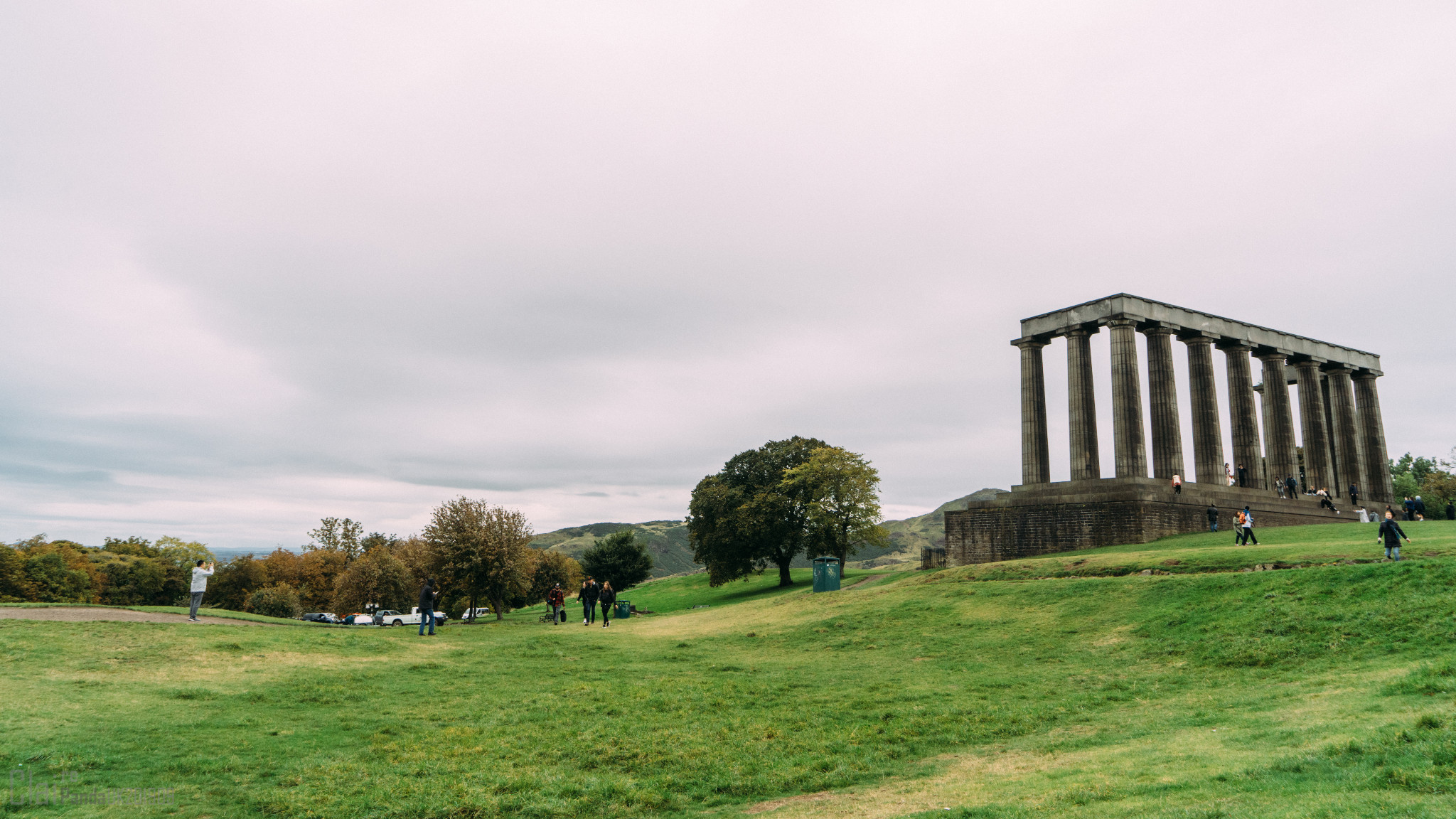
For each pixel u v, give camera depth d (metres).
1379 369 74.75
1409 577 21.92
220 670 21.75
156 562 115.12
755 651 28.66
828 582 45.66
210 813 11.70
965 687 20.61
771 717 18.02
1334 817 7.95
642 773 14.33
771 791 13.19
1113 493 52.03
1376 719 12.15
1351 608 21.16
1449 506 62.00
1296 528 44.91
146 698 18.27
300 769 14.02
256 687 20.28
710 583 80.38
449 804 12.35
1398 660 17.16
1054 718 16.92
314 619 88.56
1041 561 37.34
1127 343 55.75
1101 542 50.28
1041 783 11.57
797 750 15.43
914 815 10.57
